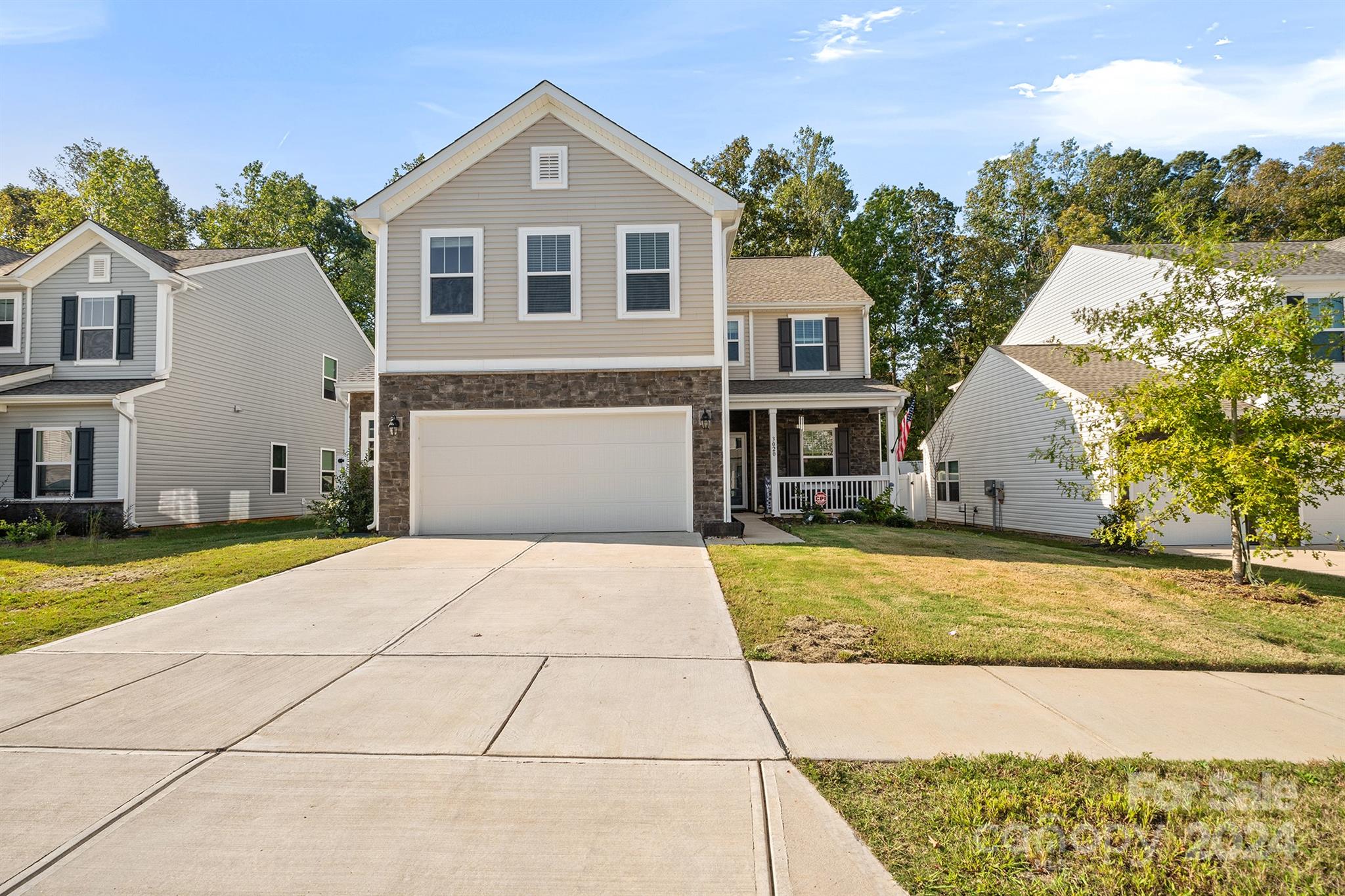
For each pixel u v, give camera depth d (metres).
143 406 15.47
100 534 14.30
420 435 12.29
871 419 18.30
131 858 2.78
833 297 18.47
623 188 12.43
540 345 12.30
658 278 12.38
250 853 2.81
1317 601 7.65
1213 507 8.24
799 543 11.23
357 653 5.42
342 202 39.50
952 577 8.39
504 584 7.84
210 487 17.70
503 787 3.34
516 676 4.91
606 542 10.98
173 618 6.45
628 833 2.96
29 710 4.27
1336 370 14.38
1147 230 36.06
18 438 15.26
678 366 12.23
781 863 2.75
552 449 12.27
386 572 8.57
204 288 17.53
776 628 6.07
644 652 5.47
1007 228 36.94
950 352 36.78
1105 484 9.02
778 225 35.41
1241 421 8.19
